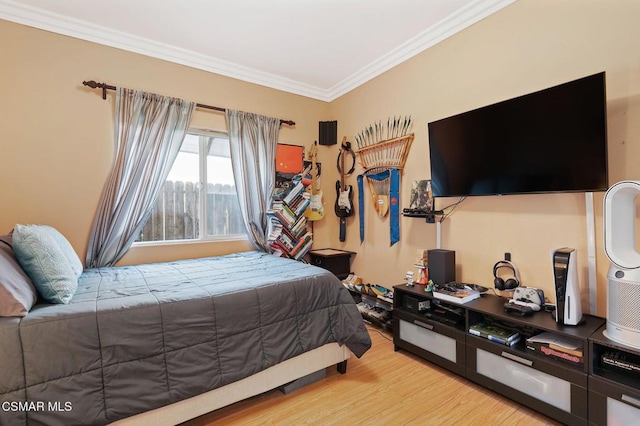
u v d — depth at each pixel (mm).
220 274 2105
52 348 1198
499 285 2039
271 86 3387
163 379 1391
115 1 2148
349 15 2312
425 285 2439
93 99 2469
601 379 1382
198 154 3014
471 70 2295
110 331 1316
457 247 2424
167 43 2705
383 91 3074
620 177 1628
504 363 1752
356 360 2277
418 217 2713
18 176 2230
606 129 1526
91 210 2469
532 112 1799
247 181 3135
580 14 1748
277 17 2334
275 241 3172
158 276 2051
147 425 1371
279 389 1912
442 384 1956
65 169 2377
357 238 3467
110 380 1282
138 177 2576
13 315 1203
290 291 1862
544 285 1918
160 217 2838
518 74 2020
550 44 1871
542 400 1588
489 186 2053
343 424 1592
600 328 1542
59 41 2348
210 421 1618
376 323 2875
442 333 2076
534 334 1815
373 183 3186
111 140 2535
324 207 3777
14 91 2211
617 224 1437
